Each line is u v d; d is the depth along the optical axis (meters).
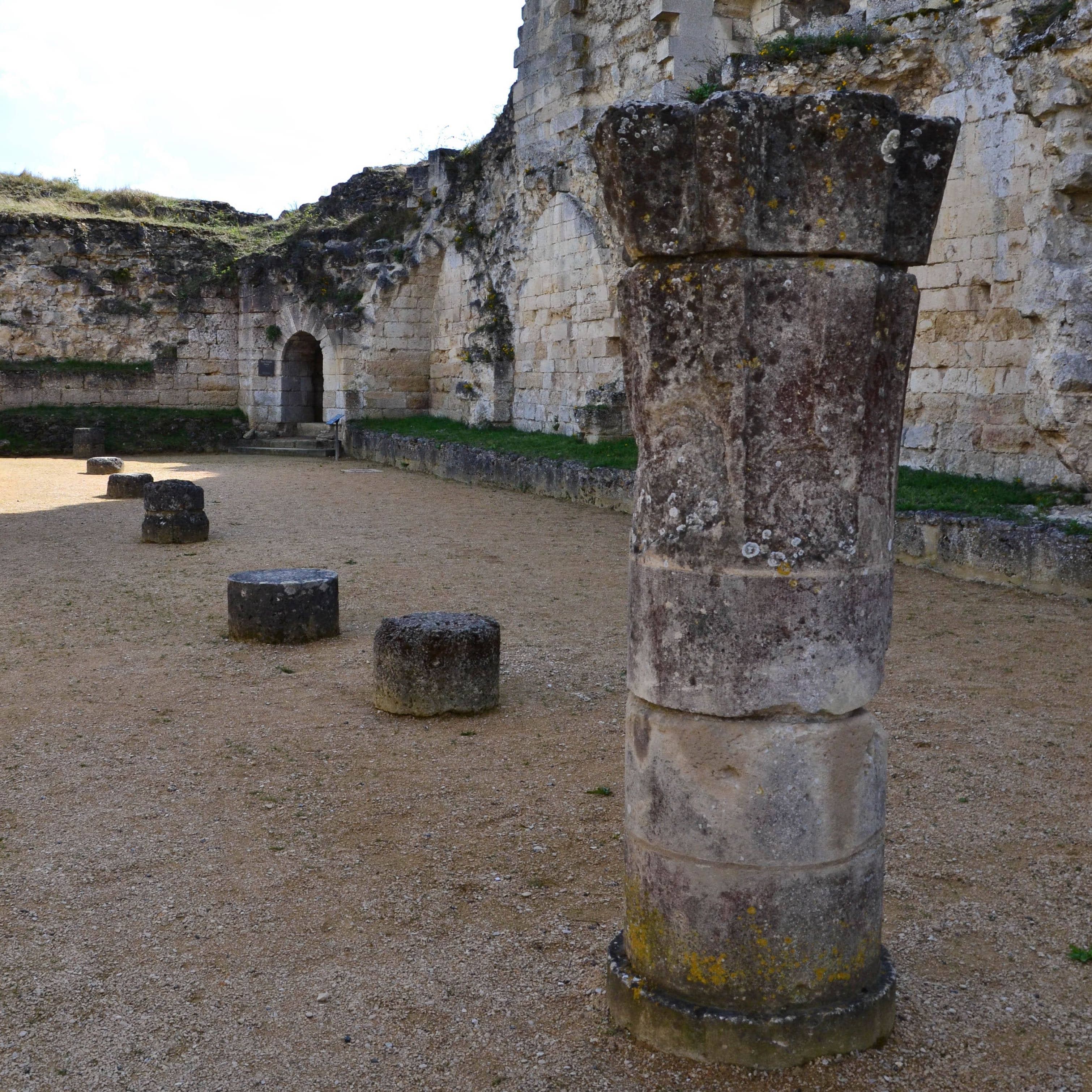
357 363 27.31
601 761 6.48
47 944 4.42
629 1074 3.52
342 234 28.66
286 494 19.31
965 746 6.53
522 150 22.95
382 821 5.65
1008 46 12.62
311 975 4.21
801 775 3.38
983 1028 3.79
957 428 13.95
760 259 3.26
